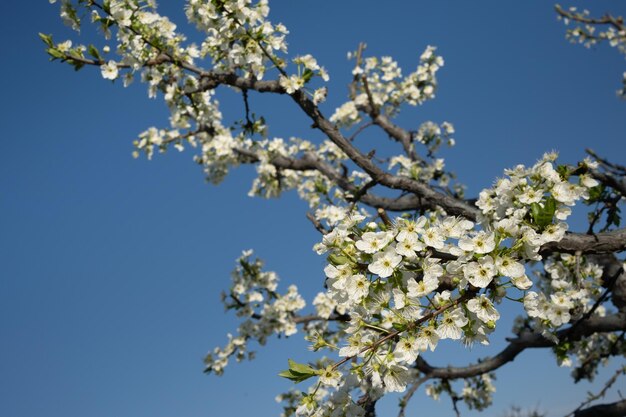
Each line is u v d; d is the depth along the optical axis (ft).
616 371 21.12
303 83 18.60
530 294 10.07
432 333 10.15
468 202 23.68
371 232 10.29
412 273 10.35
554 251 12.84
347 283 10.45
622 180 16.15
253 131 23.94
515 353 23.67
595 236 12.69
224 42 17.62
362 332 10.84
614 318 19.89
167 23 19.61
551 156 11.85
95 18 17.79
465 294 10.17
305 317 28.19
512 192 11.35
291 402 27.76
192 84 20.92
